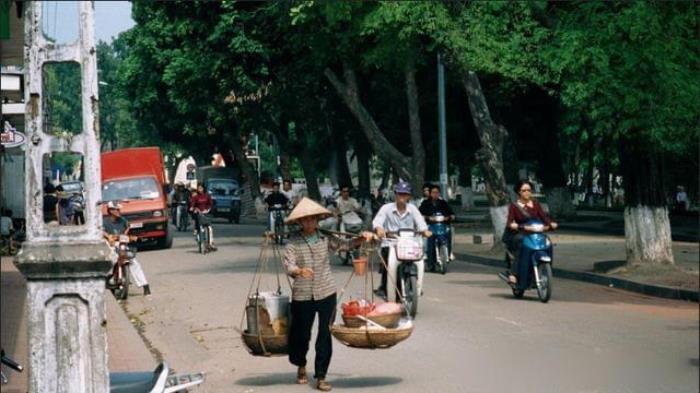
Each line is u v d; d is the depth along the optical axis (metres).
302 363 12.73
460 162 57.31
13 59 27.00
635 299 20.98
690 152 27.16
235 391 12.43
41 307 8.29
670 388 11.50
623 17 21.02
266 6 41.31
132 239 23.86
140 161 41.75
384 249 18.73
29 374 8.32
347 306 12.35
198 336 17.42
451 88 46.44
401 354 14.61
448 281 25.14
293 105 46.91
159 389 8.05
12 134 26.53
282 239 40.81
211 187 70.50
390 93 47.19
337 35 33.88
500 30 27.73
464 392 11.75
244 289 24.25
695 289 20.75
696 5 21.66
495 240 32.78
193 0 44.31
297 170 130.12
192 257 35.62
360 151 53.72
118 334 17.62
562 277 26.14
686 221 47.78
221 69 45.19
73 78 49.81
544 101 48.88
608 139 24.47
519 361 13.61
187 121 66.88
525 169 74.38
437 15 27.31
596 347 14.47
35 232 8.30
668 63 21.28
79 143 8.34
